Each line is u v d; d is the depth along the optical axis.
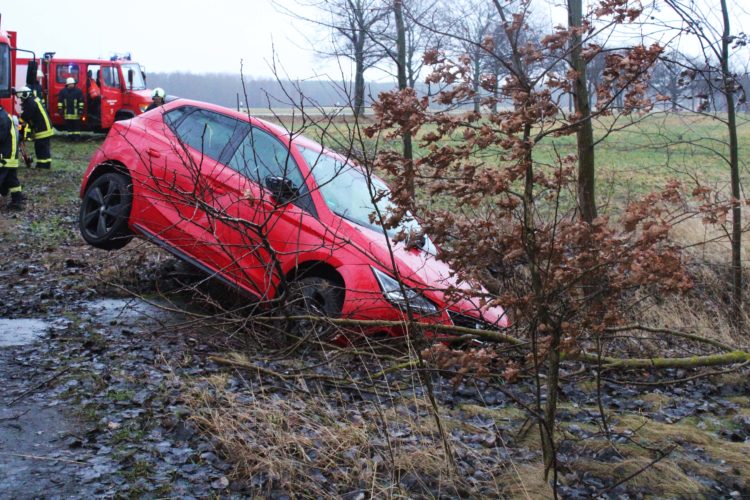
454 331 6.18
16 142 13.32
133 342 6.16
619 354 6.92
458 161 3.89
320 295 6.39
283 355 6.11
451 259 4.13
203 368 5.69
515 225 4.06
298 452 4.41
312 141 7.69
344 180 7.32
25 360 5.62
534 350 3.95
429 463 4.44
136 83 27.53
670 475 4.65
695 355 6.74
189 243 7.23
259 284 6.75
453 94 3.78
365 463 4.34
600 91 4.08
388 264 6.34
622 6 3.84
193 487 3.96
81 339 6.18
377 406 4.89
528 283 4.53
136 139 7.94
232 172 7.16
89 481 3.90
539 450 4.86
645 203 3.79
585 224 3.80
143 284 8.12
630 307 5.87
